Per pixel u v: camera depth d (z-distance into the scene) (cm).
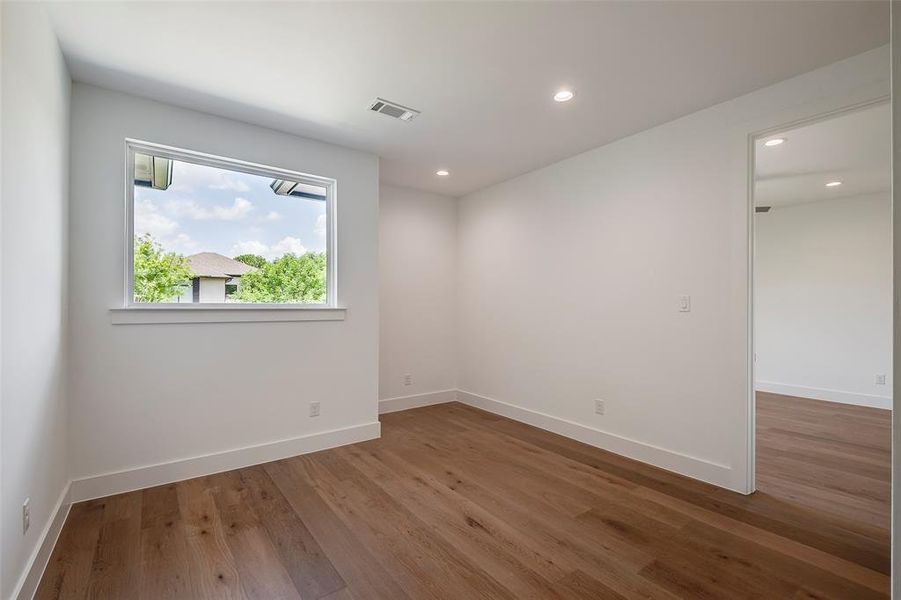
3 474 135
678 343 284
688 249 279
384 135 315
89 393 238
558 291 374
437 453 320
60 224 210
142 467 254
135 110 254
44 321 182
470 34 196
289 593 164
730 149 257
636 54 211
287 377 310
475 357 472
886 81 202
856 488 259
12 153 141
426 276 477
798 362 535
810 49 206
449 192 480
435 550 193
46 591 164
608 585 169
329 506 234
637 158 310
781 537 204
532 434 369
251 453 292
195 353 272
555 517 223
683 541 201
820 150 341
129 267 257
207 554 189
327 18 184
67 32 193
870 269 486
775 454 321
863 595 162
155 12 180
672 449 286
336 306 335
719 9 177
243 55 213
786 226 546
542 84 241
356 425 344
